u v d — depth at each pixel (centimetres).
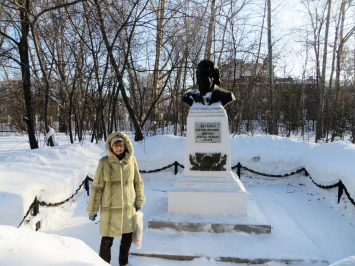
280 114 1886
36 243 154
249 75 1141
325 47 1427
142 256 306
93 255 170
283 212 432
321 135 1509
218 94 420
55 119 1343
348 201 438
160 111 1238
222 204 385
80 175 504
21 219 312
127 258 281
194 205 389
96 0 677
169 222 362
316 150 618
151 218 373
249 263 293
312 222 401
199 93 426
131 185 279
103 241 268
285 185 633
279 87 1988
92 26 773
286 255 298
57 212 419
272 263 289
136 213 284
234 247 317
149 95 1095
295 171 639
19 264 129
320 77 1538
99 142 780
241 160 667
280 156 659
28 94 798
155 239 340
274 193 567
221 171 405
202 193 387
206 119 407
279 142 708
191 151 411
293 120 1733
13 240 154
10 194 320
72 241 175
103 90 918
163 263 294
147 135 1013
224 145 405
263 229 348
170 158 694
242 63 1065
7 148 1128
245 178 664
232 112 1212
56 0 720
